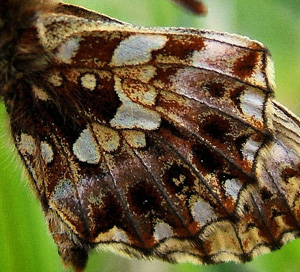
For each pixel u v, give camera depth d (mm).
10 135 70
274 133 71
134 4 84
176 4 67
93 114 69
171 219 70
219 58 67
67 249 70
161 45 67
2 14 68
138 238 70
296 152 71
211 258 71
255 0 87
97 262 81
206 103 68
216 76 67
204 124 68
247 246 72
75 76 68
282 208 72
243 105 67
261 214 72
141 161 69
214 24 79
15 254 74
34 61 68
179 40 67
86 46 68
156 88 68
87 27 67
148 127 69
